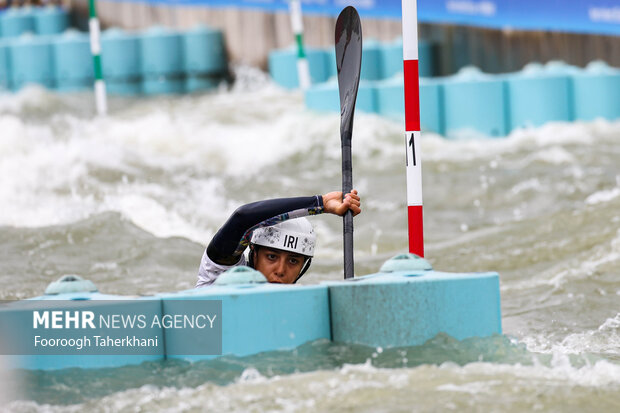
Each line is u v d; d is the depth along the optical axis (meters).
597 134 43.66
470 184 32.38
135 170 31.53
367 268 20.98
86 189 27.92
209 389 8.23
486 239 22.50
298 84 58.88
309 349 9.08
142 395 8.15
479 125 45.34
